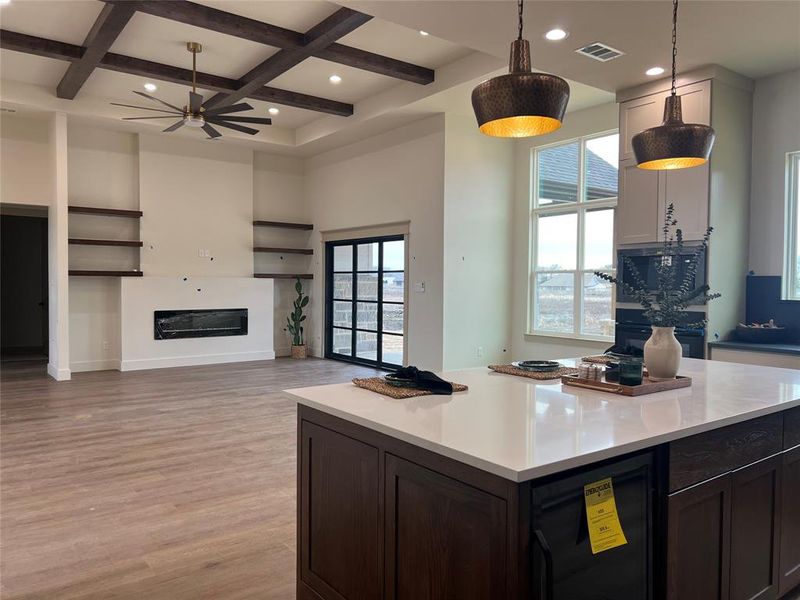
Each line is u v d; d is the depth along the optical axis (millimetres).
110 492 3529
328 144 8812
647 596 1744
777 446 2252
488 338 7551
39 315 10500
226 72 6465
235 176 9078
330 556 2105
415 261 7539
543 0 3479
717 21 3738
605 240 6734
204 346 8758
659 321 2518
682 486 1818
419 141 7469
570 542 1525
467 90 6207
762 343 4555
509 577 1410
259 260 9562
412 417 1888
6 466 3984
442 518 1621
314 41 5242
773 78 4789
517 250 7730
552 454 1481
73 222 7922
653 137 2523
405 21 3801
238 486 3643
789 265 4781
